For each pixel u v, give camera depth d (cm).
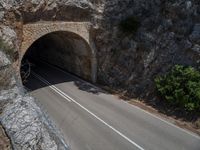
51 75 3588
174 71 2419
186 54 2489
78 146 1823
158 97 2525
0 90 1524
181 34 2609
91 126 2116
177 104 2344
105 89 3023
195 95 2198
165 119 2269
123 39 3014
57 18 2775
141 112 2406
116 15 3089
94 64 3188
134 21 2938
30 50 4797
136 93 2734
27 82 3266
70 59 3609
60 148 1255
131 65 2895
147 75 2709
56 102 2633
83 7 2905
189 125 2158
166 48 2655
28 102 1466
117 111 2417
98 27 3059
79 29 2952
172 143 1872
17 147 1098
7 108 1355
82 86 3128
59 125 2134
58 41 3559
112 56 3089
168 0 2816
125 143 1862
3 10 2298
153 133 2011
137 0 3050
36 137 1164
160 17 2836
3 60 1788
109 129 2067
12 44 2206
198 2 2627
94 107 2503
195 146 1839
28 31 2547
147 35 2841
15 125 1223
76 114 2345
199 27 2509
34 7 2514
